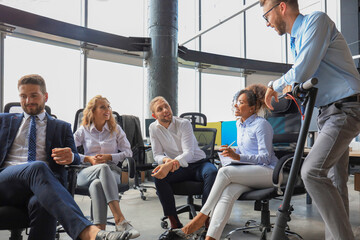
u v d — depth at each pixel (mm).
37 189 1566
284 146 2496
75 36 5609
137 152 3889
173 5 6074
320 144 1488
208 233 1872
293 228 2615
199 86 8180
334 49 1535
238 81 8766
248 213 3174
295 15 1607
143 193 4309
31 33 5297
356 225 2670
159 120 2666
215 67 7930
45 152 2010
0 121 2012
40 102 2021
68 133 2123
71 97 6234
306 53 1468
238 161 2109
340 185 1754
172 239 2350
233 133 4113
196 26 8578
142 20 7246
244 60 8062
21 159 1961
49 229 1560
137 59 7188
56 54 6055
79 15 6441
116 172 2473
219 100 8453
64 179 2004
